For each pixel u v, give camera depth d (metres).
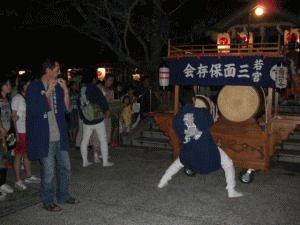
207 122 4.43
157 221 3.79
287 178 5.45
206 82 5.66
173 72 6.00
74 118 8.73
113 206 4.24
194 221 3.78
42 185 4.05
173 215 3.95
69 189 4.91
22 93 4.96
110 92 7.69
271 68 5.16
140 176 5.59
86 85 6.07
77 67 17.25
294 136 7.33
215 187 4.97
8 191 4.73
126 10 11.52
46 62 3.93
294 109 9.09
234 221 3.77
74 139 8.82
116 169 6.05
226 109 5.59
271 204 4.29
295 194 4.68
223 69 5.48
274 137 5.42
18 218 3.88
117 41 12.59
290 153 6.64
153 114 6.39
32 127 3.89
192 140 4.44
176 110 6.16
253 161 5.39
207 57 5.59
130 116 8.74
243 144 5.44
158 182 5.24
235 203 4.32
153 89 11.91
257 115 5.50
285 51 5.45
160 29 11.87
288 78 5.24
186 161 4.54
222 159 4.53
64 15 12.16
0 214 3.98
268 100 5.37
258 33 13.71
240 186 5.03
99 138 6.17
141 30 12.62
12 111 4.72
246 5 12.93
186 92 5.92
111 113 7.48
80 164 6.42
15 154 4.86
